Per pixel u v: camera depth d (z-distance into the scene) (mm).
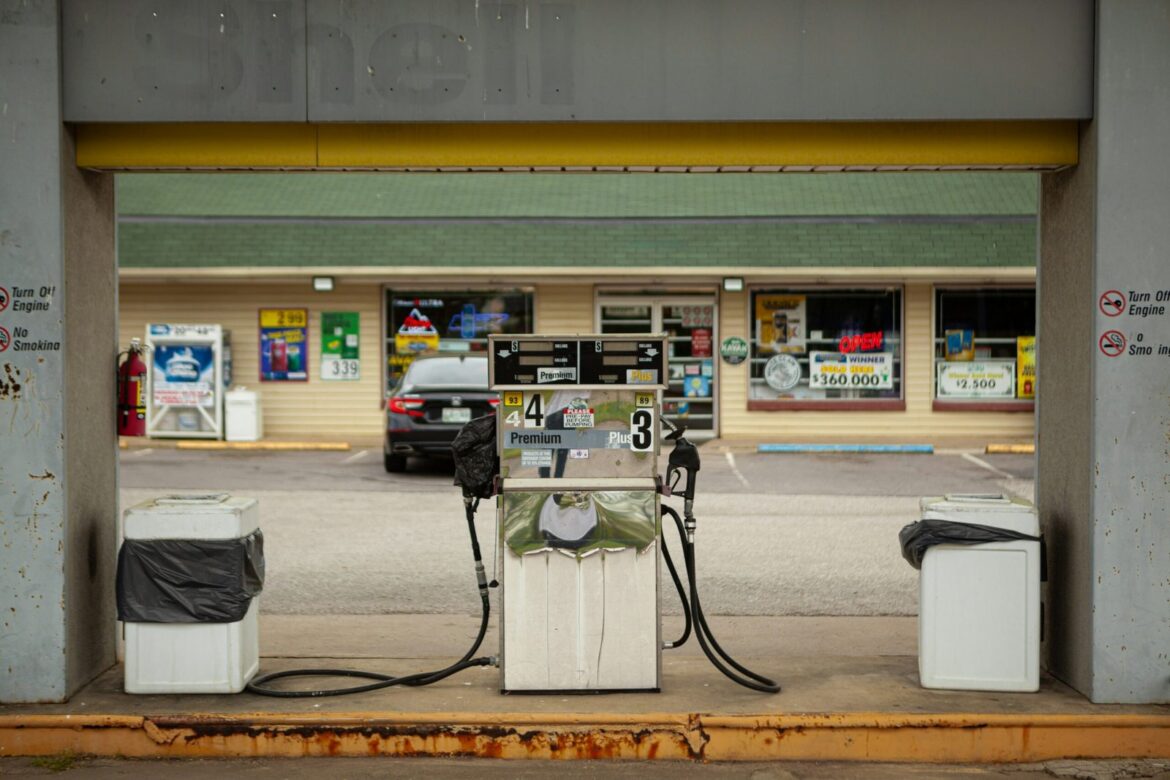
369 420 19828
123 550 6180
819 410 19609
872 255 18750
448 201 20250
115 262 6801
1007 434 19547
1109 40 6062
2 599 6066
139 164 6289
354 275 18969
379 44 6152
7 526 6070
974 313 19531
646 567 6219
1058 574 6555
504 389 6172
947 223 19047
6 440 6070
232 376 19844
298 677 6617
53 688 6086
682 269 18719
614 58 6160
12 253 6047
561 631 6211
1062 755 5793
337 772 5605
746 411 19688
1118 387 6094
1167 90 6062
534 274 18812
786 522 12219
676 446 6312
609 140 6332
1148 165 6070
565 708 5984
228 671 6195
